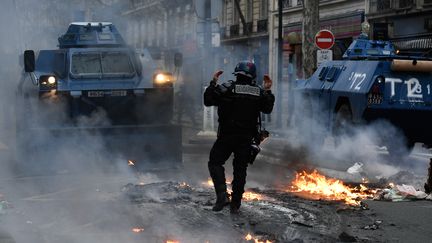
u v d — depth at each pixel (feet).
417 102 47.88
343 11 103.76
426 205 31.30
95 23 47.62
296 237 24.34
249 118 28.81
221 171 28.91
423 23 84.99
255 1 132.16
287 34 120.37
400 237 24.97
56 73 44.19
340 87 52.65
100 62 44.62
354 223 27.17
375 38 81.30
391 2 91.09
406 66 47.39
